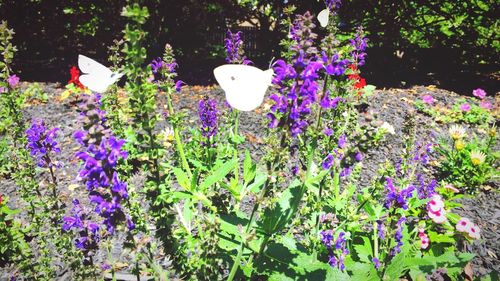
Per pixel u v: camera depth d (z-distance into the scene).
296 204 2.39
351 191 3.17
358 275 2.86
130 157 3.12
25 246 3.25
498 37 11.81
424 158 3.96
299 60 2.10
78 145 5.63
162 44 12.15
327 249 2.93
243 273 2.70
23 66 10.50
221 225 2.39
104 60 11.37
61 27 11.74
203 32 12.59
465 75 10.98
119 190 1.95
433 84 9.95
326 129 2.88
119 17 11.65
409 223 3.93
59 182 4.71
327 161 2.79
